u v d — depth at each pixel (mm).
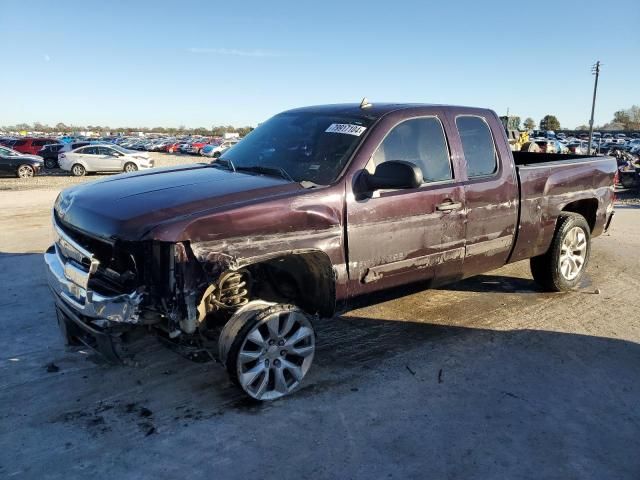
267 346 3701
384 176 3926
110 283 3455
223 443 3283
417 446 3287
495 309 5719
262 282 4129
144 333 3732
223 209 3432
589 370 4336
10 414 3559
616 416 3672
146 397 3809
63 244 3855
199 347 3564
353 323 5266
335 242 3896
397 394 3900
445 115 4793
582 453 3258
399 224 4246
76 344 4371
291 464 3100
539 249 5750
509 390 3988
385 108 4574
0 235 9656
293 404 3744
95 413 3594
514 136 14633
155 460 3113
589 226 6559
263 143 4734
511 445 3318
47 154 32219
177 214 3350
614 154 24062
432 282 4699
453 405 3764
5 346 4602
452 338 4938
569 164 5941
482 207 4898
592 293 6293
